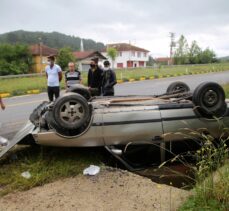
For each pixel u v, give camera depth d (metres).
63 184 4.97
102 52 90.69
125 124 5.51
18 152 6.18
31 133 5.53
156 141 5.63
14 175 5.25
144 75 31.62
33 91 20.06
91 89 8.65
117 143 5.54
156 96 6.89
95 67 8.72
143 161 5.79
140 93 17.53
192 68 46.16
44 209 4.27
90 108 5.49
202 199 4.07
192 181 5.05
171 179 5.27
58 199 4.52
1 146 6.77
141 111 5.59
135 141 5.57
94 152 6.04
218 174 4.38
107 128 5.46
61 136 5.38
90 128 5.43
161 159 5.73
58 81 10.48
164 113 5.64
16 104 14.44
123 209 4.20
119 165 5.80
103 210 4.20
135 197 4.50
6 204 4.43
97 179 5.10
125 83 24.77
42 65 59.28
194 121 5.75
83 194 4.64
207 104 5.69
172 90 7.46
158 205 4.27
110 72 8.51
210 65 56.66
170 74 33.25
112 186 4.85
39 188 4.88
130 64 90.56
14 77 30.17
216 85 5.71
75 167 5.48
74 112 5.32
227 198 3.97
